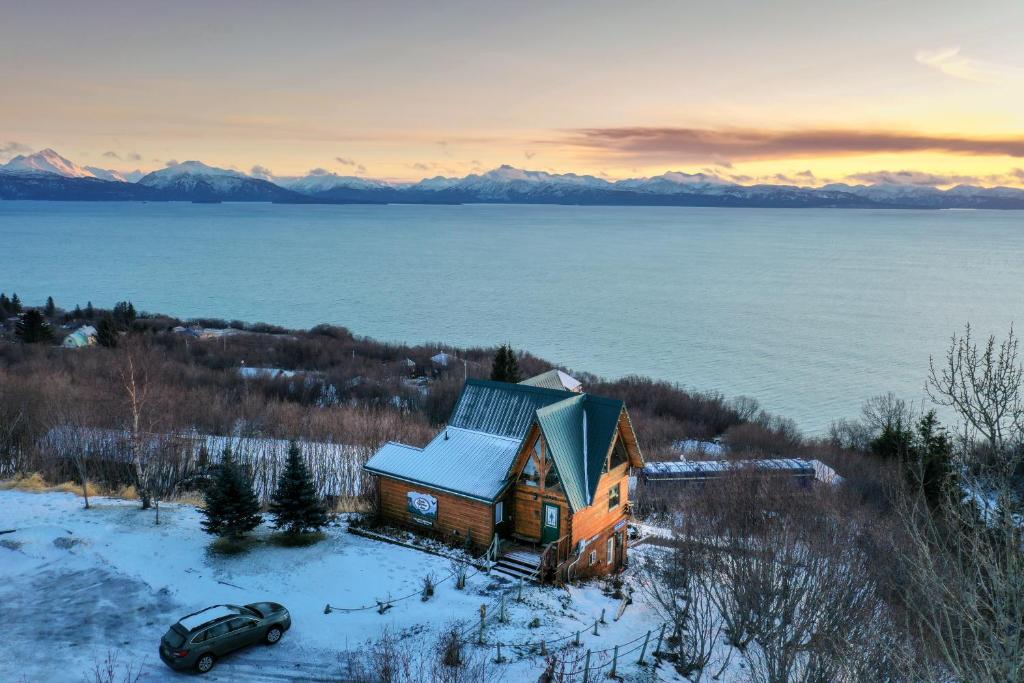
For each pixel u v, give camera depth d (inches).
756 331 7618.1
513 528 1565.0
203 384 3905.0
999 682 580.7
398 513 1646.2
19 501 1716.3
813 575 1097.4
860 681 850.1
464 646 1149.1
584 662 1158.3
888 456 2972.4
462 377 4416.8
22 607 1216.2
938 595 673.0
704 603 1400.1
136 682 1012.5
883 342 7003.0
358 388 4212.6
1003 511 631.2
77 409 2603.3
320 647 1141.7
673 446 3553.2
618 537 1684.3
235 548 1487.5
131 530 1551.4
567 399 1595.7
